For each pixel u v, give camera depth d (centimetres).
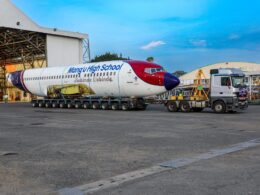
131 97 3256
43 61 5750
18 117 2498
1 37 5322
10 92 6744
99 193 656
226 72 2609
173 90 3128
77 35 5369
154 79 3067
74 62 5403
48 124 1950
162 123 1914
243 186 674
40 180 754
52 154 1052
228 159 929
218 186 678
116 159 962
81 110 3306
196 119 2133
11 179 764
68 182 737
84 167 873
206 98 2733
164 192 648
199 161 912
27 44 5575
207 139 1304
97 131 1597
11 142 1299
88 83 3494
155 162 916
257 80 4825
